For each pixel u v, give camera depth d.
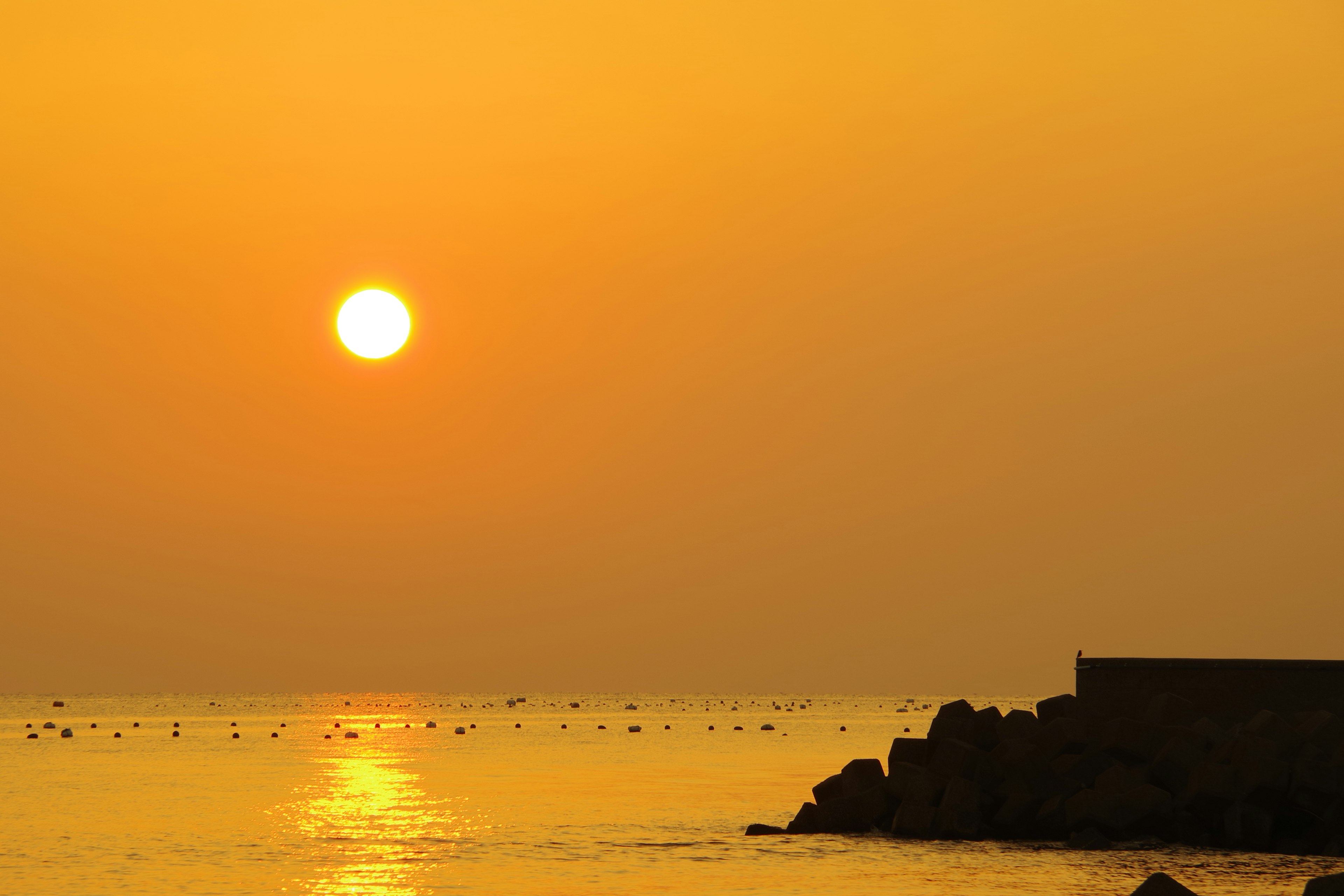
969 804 62.53
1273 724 61.88
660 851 61.00
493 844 64.06
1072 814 61.00
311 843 64.38
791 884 51.16
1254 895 48.22
